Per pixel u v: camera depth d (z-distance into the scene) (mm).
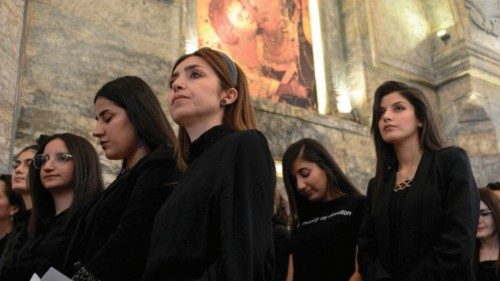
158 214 1616
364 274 2502
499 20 11602
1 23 5535
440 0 11461
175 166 2004
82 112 6574
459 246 2166
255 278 1423
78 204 2568
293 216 3297
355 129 9648
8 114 5508
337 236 2992
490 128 10391
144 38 7527
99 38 7082
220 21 9203
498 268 3367
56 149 2791
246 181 1534
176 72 1928
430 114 2656
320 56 10484
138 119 2357
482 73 10781
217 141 1694
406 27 11289
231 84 1898
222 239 1439
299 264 3043
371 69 10352
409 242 2330
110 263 1847
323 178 3244
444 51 11195
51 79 6477
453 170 2389
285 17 10242
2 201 3855
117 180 2268
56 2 6902
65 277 1767
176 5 8125
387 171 2684
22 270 2439
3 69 5480
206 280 1398
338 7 11086
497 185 3994
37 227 2689
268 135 8609
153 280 1480
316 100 10047
